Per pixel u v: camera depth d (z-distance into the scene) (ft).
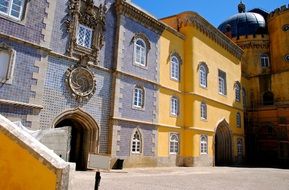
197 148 82.48
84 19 58.59
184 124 82.07
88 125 57.06
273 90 123.34
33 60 47.57
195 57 86.63
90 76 57.52
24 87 45.75
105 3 63.62
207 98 90.33
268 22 137.80
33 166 15.30
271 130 116.67
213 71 96.73
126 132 62.85
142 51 71.67
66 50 54.34
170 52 80.89
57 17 53.83
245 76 128.67
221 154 103.09
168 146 75.00
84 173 48.93
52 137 39.27
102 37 61.62
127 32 67.10
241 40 137.59
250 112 123.44
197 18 88.48
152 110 71.20
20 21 46.85
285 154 108.27
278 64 127.54
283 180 52.95
